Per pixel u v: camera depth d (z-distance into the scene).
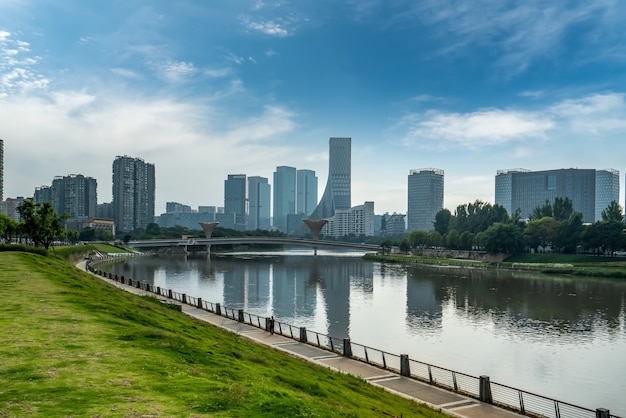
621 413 41.78
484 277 155.00
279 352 42.03
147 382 19.09
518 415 30.39
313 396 23.86
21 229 138.00
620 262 173.62
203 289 120.81
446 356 59.06
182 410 16.50
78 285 49.22
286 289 122.38
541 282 139.38
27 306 33.44
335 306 96.25
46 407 15.76
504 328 75.62
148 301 61.28
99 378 19.03
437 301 103.25
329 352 44.47
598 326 77.44
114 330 27.91
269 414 17.23
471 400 33.06
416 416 26.66
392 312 89.56
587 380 50.69
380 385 35.12
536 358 58.69
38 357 21.25
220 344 33.88
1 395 16.64
